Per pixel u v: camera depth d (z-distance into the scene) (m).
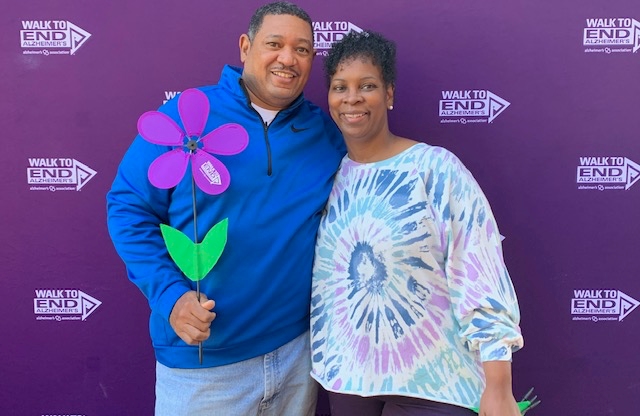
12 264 1.85
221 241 1.29
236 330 1.38
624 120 1.79
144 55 1.78
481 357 1.22
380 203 1.31
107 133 1.81
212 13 1.77
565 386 1.88
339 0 1.77
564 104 1.79
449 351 1.28
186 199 1.37
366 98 1.32
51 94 1.80
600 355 1.87
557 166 1.81
